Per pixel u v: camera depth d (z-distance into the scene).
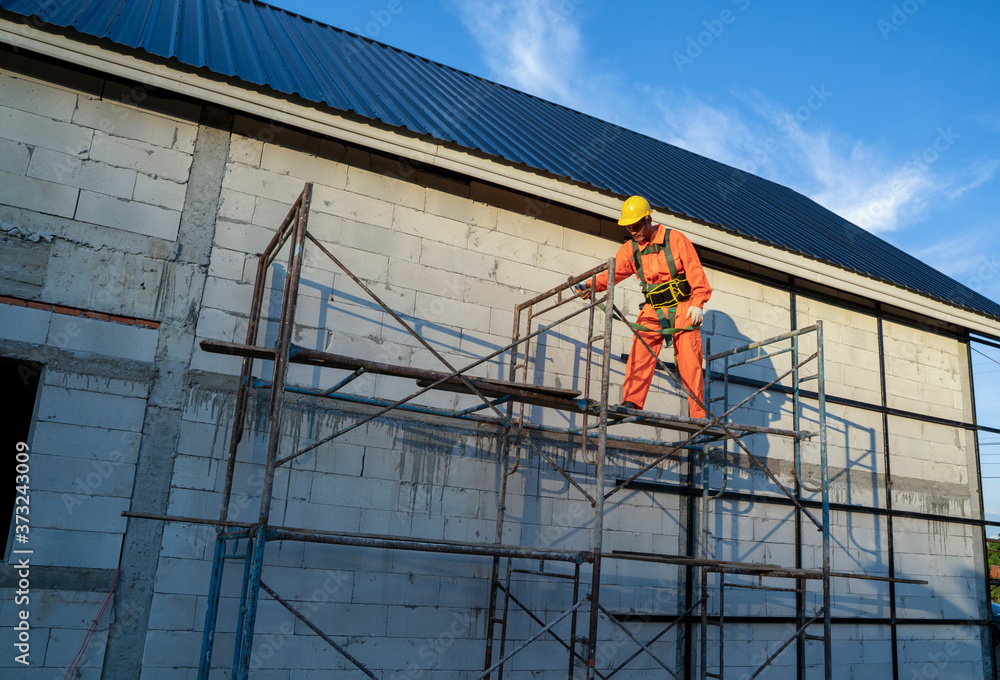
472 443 6.83
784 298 9.16
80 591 5.25
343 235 6.63
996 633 9.73
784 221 10.78
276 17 9.64
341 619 5.98
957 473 10.03
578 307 7.69
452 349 6.91
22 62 5.71
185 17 7.44
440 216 7.13
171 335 5.85
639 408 6.66
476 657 6.45
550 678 6.71
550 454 7.19
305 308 6.35
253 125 6.47
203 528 5.68
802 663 8.05
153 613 5.42
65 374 5.46
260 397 6.04
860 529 8.97
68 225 5.64
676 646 7.43
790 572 6.94
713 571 7.07
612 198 7.42
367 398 6.40
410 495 6.46
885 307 10.02
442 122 7.57
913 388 9.94
